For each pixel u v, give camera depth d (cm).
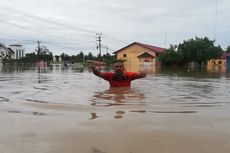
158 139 492
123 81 1173
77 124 582
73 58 9338
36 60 7612
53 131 536
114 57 6981
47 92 1047
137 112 689
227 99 899
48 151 442
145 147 456
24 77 1952
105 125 572
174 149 448
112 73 1165
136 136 506
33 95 968
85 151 442
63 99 874
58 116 652
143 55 5775
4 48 8281
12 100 860
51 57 8800
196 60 5553
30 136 508
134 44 6334
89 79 1730
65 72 2845
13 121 607
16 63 6400
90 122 595
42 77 1947
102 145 465
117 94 985
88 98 895
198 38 5641
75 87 1208
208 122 598
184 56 5559
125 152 438
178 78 1945
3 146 462
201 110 720
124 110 712
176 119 622
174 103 814
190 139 491
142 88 1170
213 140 487
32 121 607
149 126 565
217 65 6066
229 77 2100
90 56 8725
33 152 438
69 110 714
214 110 722
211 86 1334
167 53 5616
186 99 891
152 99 883
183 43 5619
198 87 1278
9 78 1831
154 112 691
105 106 760
